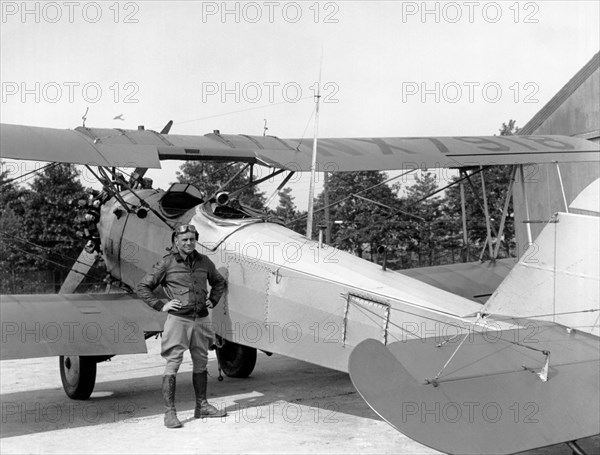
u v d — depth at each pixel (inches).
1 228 1023.0
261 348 256.7
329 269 239.8
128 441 230.2
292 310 245.1
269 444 224.1
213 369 375.9
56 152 284.5
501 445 144.9
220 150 328.5
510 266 394.6
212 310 279.4
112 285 356.8
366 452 214.5
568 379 165.8
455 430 146.3
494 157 392.8
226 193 297.1
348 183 840.9
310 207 268.4
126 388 327.3
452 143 408.2
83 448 223.3
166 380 249.1
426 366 169.3
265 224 283.1
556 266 191.5
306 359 240.2
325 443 224.7
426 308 208.2
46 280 1050.1
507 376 165.9
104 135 322.7
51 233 1050.7
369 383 151.4
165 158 317.7
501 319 199.6
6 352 245.6
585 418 154.6
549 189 539.8
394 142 400.8
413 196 978.1
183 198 326.6
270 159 331.0
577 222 187.5
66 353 250.7
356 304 226.2
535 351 178.4
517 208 560.4
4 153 273.0
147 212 316.2
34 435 240.2
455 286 366.6
